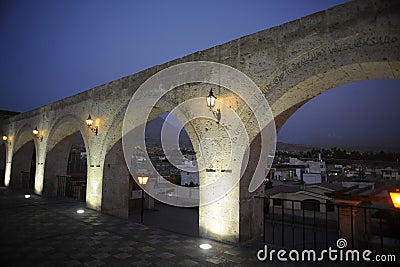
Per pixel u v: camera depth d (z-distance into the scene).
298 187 12.70
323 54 4.52
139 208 10.34
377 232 8.18
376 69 4.31
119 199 9.05
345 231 6.20
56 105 11.86
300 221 10.35
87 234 6.14
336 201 6.42
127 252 5.00
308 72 4.66
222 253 4.94
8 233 6.05
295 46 4.86
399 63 3.96
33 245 5.29
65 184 12.36
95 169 9.10
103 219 7.66
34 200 10.80
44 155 12.37
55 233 6.16
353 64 4.18
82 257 4.72
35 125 13.43
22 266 4.26
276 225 9.92
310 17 4.73
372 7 4.10
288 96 5.13
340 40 4.35
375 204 9.49
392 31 3.89
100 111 9.18
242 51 5.60
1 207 9.22
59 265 4.35
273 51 5.14
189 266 4.37
